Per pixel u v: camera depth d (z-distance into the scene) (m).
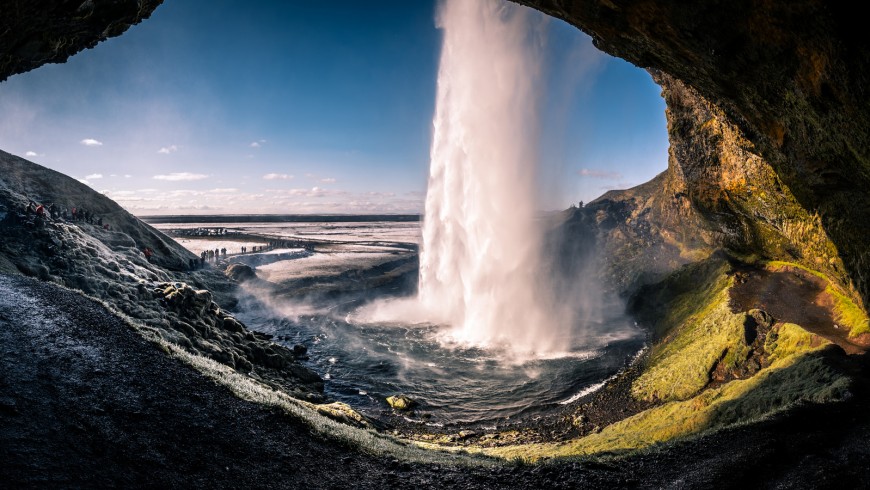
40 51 14.68
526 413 27.41
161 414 12.37
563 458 14.15
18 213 40.12
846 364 19.08
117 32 16.17
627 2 14.96
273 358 32.59
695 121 35.06
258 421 13.55
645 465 12.66
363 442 14.28
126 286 32.62
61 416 10.89
